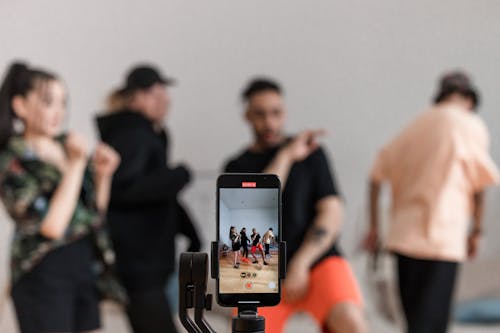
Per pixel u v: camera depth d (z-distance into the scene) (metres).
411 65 5.65
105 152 2.74
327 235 2.60
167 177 3.22
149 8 5.52
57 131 2.59
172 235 3.31
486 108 5.55
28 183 2.48
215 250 1.05
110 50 5.44
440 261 3.14
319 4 5.67
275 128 2.76
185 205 5.07
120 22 5.47
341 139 5.68
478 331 4.46
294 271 2.56
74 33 5.39
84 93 5.39
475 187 3.22
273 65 5.68
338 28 5.68
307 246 2.59
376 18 5.67
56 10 5.36
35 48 5.32
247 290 1.05
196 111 5.63
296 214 2.62
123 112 3.29
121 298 2.66
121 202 3.21
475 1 5.57
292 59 5.68
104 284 2.63
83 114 5.37
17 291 2.50
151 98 3.38
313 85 5.69
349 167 5.63
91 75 5.41
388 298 4.46
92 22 5.41
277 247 1.06
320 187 2.68
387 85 5.68
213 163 5.62
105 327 4.20
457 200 3.17
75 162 2.52
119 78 5.44
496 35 5.58
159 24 5.54
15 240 2.51
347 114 5.68
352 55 5.68
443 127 3.20
